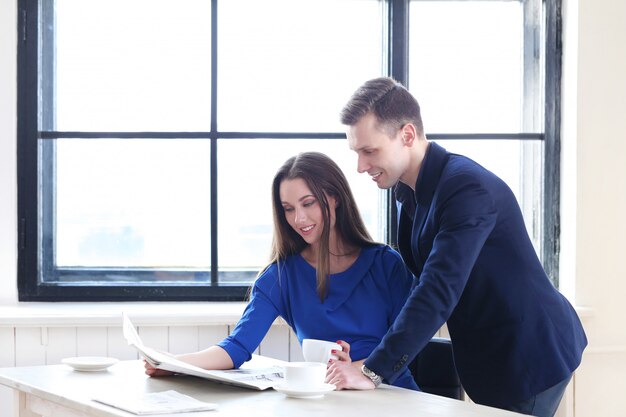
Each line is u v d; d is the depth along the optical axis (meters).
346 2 3.00
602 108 2.88
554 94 2.98
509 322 1.85
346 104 1.87
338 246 2.21
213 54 2.94
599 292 2.88
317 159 2.18
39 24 2.88
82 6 2.93
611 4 2.88
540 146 3.03
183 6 2.95
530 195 3.03
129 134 2.93
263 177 2.97
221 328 2.75
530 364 1.85
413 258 2.07
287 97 2.98
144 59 2.95
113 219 2.95
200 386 1.81
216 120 2.95
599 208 2.88
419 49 3.01
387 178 1.89
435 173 1.88
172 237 2.96
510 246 1.84
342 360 1.83
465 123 3.03
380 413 1.51
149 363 1.92
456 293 1.71
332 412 1.52
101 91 2.94
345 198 2.20
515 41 3.05
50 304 2.86
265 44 2.97
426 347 2.19
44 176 2.91
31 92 2.87
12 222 2.82
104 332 2.70
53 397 1.73
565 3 2.96
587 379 2.85
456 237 1.73
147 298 2.92
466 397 2.72
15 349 2.67
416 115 1.90
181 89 2.95
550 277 2.98
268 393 1.71
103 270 2.94
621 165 2.89
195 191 2.96
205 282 2.96
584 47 2.87
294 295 2.18
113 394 1.71
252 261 2.98
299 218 2.14
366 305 2.15
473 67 3.03
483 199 1.78
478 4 3.02
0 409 2.67
